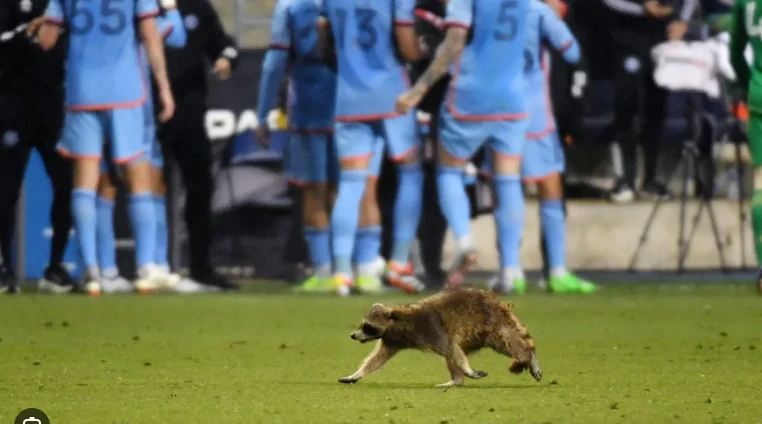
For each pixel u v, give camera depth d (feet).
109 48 137.49
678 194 170.09
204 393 63.21
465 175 148.87
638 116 166.50
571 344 88.17
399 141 136.46
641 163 170.09
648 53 164.76
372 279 141.79
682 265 165.07
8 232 145.18
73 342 90.12
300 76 141.59
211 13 144.87
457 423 53.01
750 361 77.82
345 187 137.49
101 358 80.02
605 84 166.20
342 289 138.31
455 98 134.10
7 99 143.54
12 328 100.68
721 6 161.79
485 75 133.90
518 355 62.95
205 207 146.30
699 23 166.50
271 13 159.43
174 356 81.30
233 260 159.53
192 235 146.51
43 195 166.20
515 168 136.15
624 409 57.26
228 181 158.20
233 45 145.79
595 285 150.71
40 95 144.15
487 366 75.46
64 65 144.36
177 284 145.18
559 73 150.51
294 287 152.25
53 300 131.13
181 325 103.50
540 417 54.70
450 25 131.85
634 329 98.89
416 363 76.64
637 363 76.95
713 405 58.75
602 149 169.17
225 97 157.07
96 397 61.67
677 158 169.17
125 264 161.07
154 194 146.30
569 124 151.64
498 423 53.06
